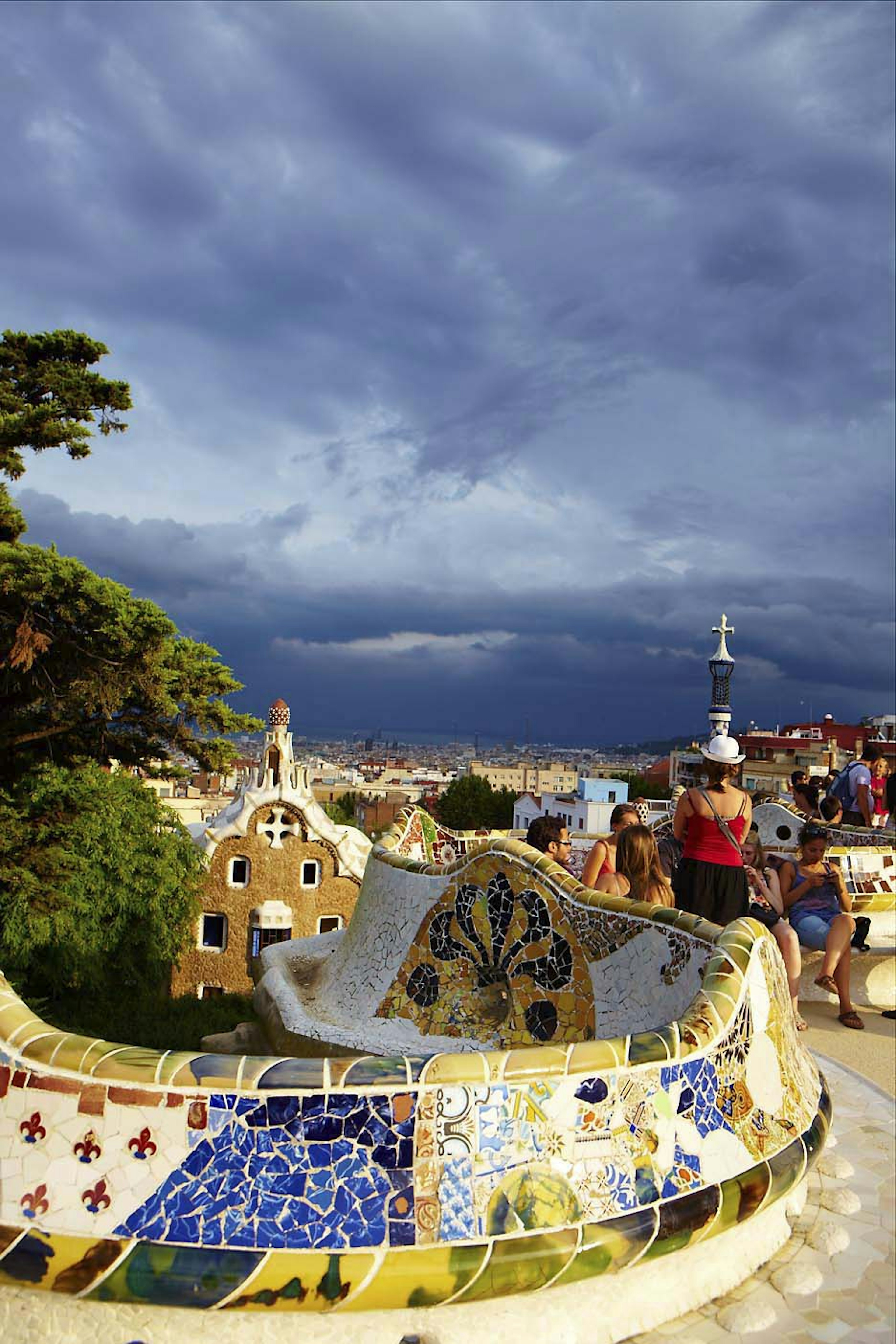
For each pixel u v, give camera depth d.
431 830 11.09
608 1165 3.38
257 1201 3.13
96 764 17.55
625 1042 3.57
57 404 15.02
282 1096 3.21
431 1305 3.13
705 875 6.61
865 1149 5.24
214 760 16.03
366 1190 3.17
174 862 24.06
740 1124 3.77
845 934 8.07
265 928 26.69
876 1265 4.04
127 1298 3.05
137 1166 3.17
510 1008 6.11
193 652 15.18
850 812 12.32
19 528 14.56
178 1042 21.95
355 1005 7.50
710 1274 3.80
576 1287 3.46
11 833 14.87
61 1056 3.27
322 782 175.50
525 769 196.62
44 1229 3.11
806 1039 7.70
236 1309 3.07
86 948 22.06
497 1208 3.21
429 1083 3.27
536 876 6.07
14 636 13.70
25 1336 3.18
